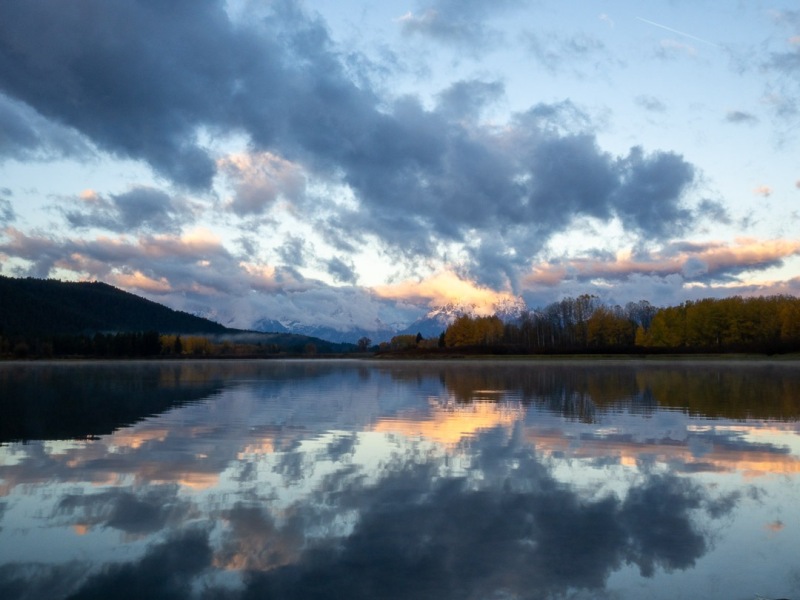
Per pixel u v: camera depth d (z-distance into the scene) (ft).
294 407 85.61
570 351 379.76
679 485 38.99
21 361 426.10
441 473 42.16
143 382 148.56
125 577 24.45
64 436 58.13
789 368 217.56
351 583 24.00
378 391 115.75
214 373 209.67
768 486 38.78
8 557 26.48
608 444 53.67
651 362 298.97
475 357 404.57
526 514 32.83
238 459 46.83
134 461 45.93
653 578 24.61
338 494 36.63
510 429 62.69
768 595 23.15
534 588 23.67
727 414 75.15
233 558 26.45
